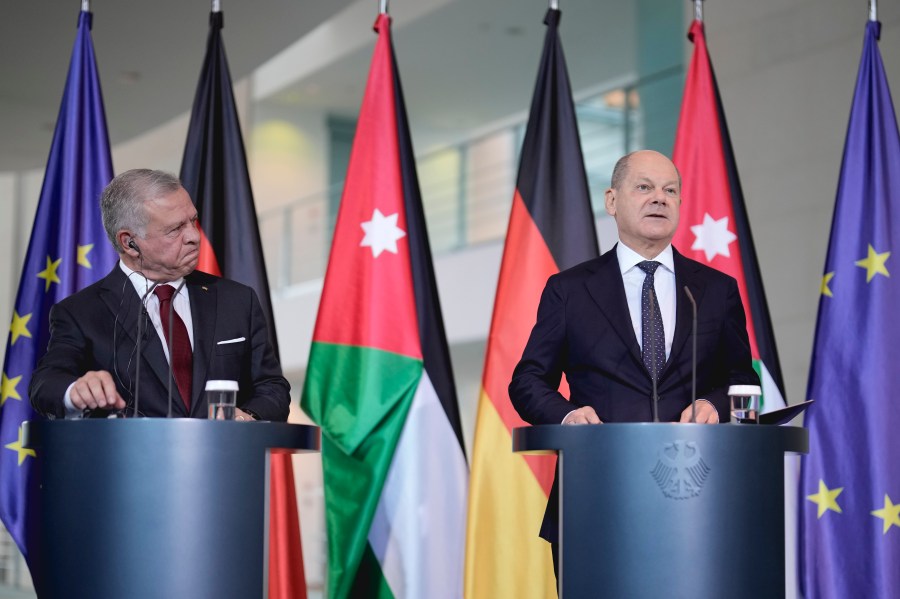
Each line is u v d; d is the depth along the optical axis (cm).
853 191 401
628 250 293
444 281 1124
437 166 1466
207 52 412
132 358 270
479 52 1225
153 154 1395
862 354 388
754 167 741
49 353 266
